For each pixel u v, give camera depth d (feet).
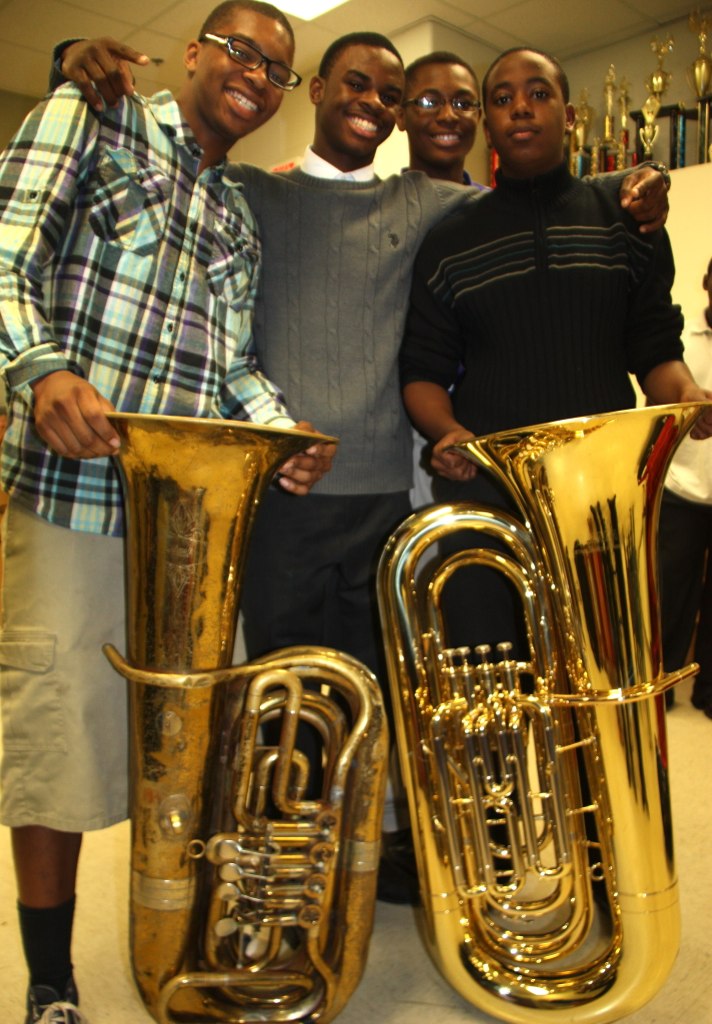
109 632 4.35
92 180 4.21
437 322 5.50
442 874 4.20
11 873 6.10
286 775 3.89
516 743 4.18
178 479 3.62
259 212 5.47
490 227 5.36
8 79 14.83
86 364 4.21
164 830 3.76
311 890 3.87
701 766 7.89
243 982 3.94
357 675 3.95
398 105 5.72
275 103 4.75
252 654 5.50
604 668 4.04
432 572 4.60
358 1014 4.61
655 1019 4.47
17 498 4.25
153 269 4.36
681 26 12.43
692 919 5.41
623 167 12.00
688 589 9.43
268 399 4.87
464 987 4.23
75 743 4.21
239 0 4.68
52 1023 4.25
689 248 10.78
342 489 5.36
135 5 12.10
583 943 4.33
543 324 5.17
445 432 5.11
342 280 5.47
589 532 3.99
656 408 3.78
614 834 4.08
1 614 4.47
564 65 13.80
